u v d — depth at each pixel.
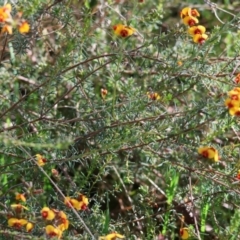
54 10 3.71
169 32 3.74
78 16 4.25
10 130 3.65
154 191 4.20
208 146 3.56
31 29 3.69
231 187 3.45
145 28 4.45
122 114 3.43
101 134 3.53
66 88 4.21
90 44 4.20
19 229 3.16
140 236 3.84
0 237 3.21
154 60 3.73
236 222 3.61
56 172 3.54
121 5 4.39
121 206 4.17
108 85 4.08
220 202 3.80
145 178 4.26
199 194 3.84
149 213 3.90
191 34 3.50
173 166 3.71
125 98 3.83
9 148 3.57
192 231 3.62
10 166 3.62
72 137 3.57
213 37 3.29
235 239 3.65
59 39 4.11
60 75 3.61
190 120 3.43
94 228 3.38
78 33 3.67
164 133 3.50
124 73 4.49
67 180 3.84
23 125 3.73
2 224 3.26
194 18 3.54
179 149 3.80
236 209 3.80
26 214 3.20
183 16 3.60
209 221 4.15
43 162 3.41
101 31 4.32
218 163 3.81
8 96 3.99
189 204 3.91
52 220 3.01
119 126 3.43
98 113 3.67
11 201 3.74
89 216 3.49
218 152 3.63
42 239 2.90
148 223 3.73
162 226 4.09
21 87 4.18
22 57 4.16
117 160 4.01
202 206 3.75
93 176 3.78
